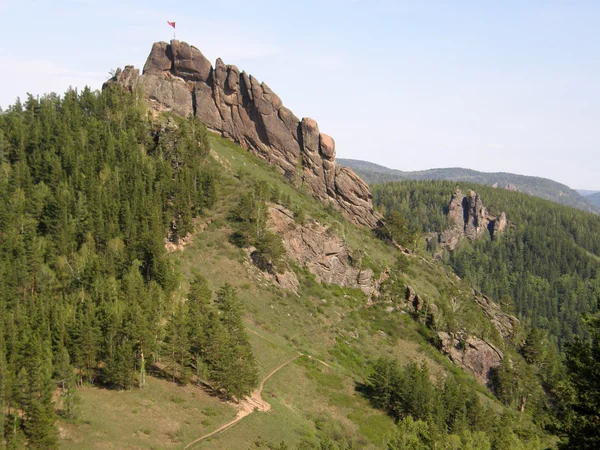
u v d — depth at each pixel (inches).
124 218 4379.9
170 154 5659.5
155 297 3457.2
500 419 4367.6
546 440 3732.8
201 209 5364.2
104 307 3075.8
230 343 3361.2
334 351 4672.7
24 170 4466.0
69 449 2281.0
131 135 5546.3
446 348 5487.2
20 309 2950.3
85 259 3720.5
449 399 4079.7
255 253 5137.8
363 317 5442.9
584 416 1534.2
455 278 7790.4
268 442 2854.3
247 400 3287.4
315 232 5738.2
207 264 4773.6
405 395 3937.0
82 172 4756.4
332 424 3459.6
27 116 5556.1
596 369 1525.6
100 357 2928.2
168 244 4766.2
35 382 2314.2
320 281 5565.9
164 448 2498.8
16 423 2223.2
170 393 3019.2
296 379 3929.6
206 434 2746.1
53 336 2847.0
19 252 3506.4
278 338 4434.1
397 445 3006.9
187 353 3174.2
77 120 5511.8
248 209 5275.6
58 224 3993.6
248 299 4653.1
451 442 3034.0
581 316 1583.4
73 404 2472.9
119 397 2810.0
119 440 2447.1
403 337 5418.3
